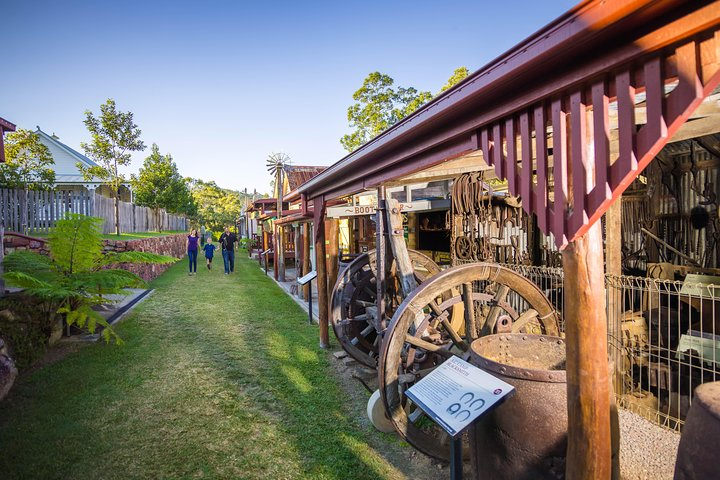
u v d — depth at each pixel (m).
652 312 4.33
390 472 3.19
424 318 3.57
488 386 2.19
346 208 8.41
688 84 1.31
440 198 8.46
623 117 1.53
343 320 5.21
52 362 5.54
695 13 1.25
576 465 1.85
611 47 1.50
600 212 1.61
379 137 3.54
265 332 7.20
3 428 3.76
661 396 3.84
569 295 1.81
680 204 5.36
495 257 5.94
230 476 3.12
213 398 4.47
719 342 3.31
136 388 4.71
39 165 14.02
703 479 1.79
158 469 3.19
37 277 6.02
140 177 24.42
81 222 6.43
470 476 3.13
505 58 1.85
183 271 16.89
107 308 8.76
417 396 2.40
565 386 2.22
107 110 15.48
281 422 3.96
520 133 2.06
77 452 3.40
